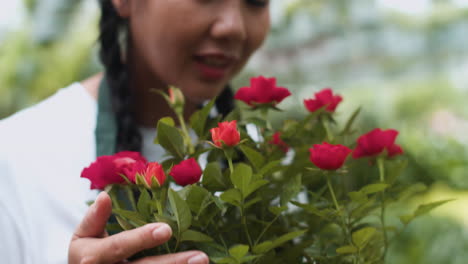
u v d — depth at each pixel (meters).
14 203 0.66
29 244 0.66
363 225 0.56
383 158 0.57
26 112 0.72
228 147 0.52
